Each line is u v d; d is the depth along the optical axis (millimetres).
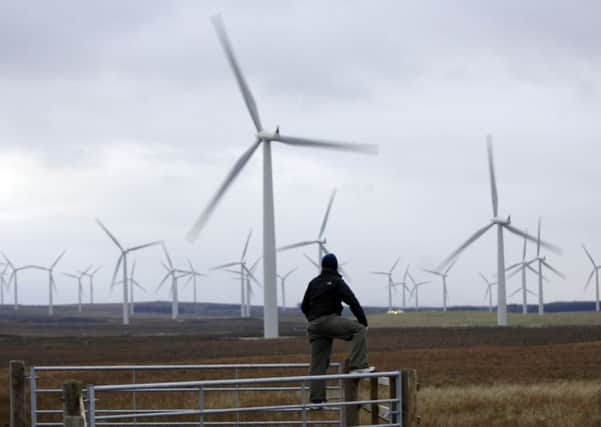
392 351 130750
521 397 58312
